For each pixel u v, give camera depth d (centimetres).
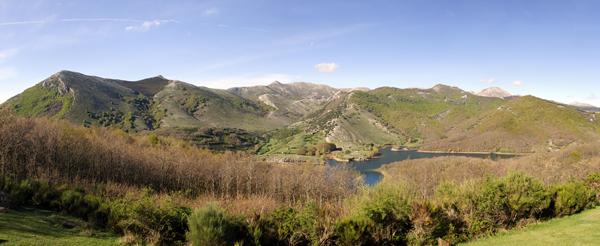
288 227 1603
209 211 1498
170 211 1770
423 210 1672
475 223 1741
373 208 1675
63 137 6091
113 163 5884
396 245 1662
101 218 2002
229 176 6344
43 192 2284
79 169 5300
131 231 1755
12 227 1585
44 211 2078
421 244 1630
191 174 6412
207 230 1420
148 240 1686
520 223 1828
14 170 4412
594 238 1444
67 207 2162
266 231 1587
